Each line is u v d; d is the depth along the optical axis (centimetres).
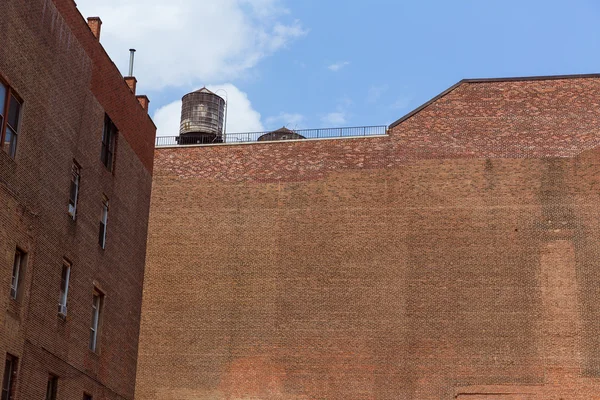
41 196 2975
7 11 2741
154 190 5494
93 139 3466
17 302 2780
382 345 4962
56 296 3075
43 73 3006
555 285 4875
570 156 5072
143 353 5206
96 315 3506
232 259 5297
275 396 5006
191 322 5228
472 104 5269
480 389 4781
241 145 5503
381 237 5134
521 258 4947
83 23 3375
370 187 5234
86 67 3406
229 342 5153
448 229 5066
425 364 4884
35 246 2914
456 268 4997
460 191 5116
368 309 5034
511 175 5094
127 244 3825
